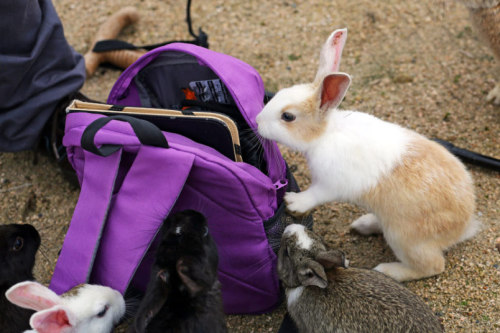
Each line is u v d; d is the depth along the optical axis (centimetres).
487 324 119
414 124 149
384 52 164
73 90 138
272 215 117
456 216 118
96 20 176
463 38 165
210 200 112
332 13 175
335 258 113
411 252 121
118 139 109
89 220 111
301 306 116
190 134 118
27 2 127
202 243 108
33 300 105
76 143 113
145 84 127
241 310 123
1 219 139
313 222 135
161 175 108
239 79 118
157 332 105
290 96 116
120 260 111
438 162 118
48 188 143
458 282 125
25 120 135
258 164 122
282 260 118
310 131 117
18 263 117
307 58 165
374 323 110
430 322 110
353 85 158
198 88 125
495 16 140
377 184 117
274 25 173
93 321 111
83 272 111
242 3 179
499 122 147
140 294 121
